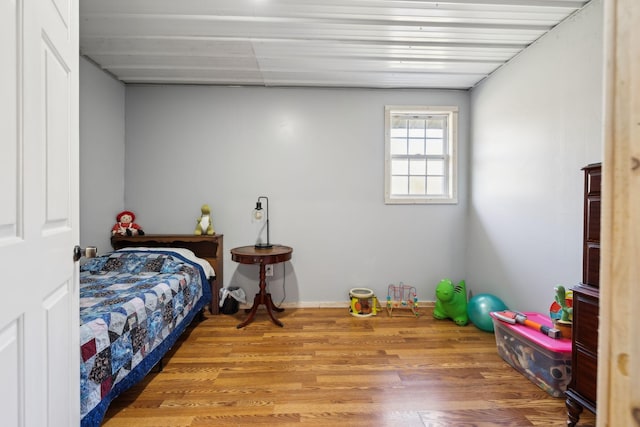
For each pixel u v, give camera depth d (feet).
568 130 7.21
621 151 1.16
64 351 3.35
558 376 6.10
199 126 11.35
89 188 9.36
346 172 11.64
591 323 4.99
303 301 11.65
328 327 9.74
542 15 7.16
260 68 9.95
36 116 2.75
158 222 11.31
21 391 2.54
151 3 6.77
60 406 3.26
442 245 11.82
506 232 9.46
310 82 11.08
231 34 8.00
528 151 8.51
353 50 8.79
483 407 5.88
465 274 11.85
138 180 11.25
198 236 10.62
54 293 3.14
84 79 9.13
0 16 2.27
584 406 5.02
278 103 11.48
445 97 11.75
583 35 6.82
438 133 12.08
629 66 1.13
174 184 11.34
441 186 12.09
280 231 11.59
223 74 10.41
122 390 5.46
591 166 5.03
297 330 9.48
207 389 6.41
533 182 8.32
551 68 7.70
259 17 7.29
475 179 11.23
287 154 11.53
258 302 10.07
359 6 6.88
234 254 9.77
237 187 11.46
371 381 6.72
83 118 9.11
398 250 11.76
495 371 7.14
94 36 8.05
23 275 2.54
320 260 11.66
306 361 7.57
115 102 10.62
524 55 8.67
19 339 2.52
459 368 7.27
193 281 9.05
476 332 9.43
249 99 11.43
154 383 6.62
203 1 6.73
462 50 8.75
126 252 9.61
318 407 5.85
